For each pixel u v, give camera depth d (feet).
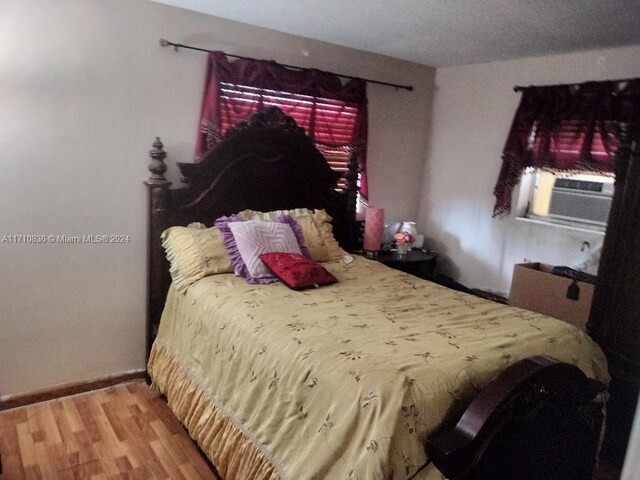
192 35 9.12
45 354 8.54
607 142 9.57
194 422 7.21
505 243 11.84
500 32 9.21
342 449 4.75
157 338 9.02
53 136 8.03
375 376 5.03
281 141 10.28
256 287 8.11
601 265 7.82
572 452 5.81
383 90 12.29
